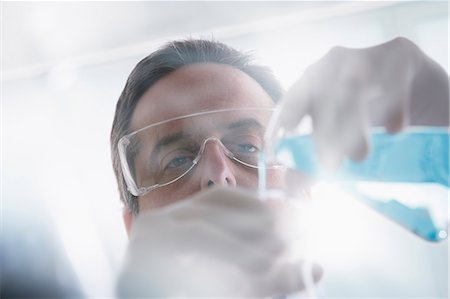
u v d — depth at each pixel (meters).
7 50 1.89
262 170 0.63
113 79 1.99
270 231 0.51
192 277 0.50
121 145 0.86
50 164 1.98
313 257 0.58
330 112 0.52
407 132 0.50
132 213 0.88
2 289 1.88
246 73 0.88
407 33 1.80
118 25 1.85
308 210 0.52
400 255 1.30
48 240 1.93
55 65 1.97
